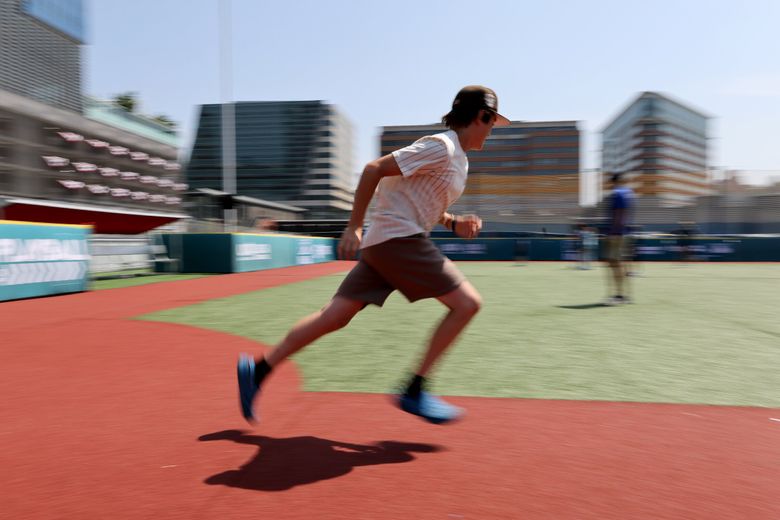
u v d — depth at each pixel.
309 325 2.39
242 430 2.59
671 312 7.07
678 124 111.00
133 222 16.38
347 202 95.25
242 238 16.06
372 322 6.20
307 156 88.00
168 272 15.74
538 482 2.01
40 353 4.45
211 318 6.54
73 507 1.80
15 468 2.14
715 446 2.41
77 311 7.20
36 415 2.83
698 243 25.25
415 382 2.47
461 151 2.38
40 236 8.94
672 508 1.82
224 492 1.91
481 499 1.87
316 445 2.38
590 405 3.03
